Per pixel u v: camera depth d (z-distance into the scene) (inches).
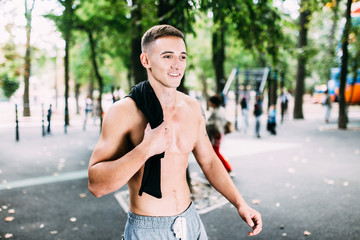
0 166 274.5
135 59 417.7
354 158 293.4
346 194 189.6
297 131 509.7
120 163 44.2
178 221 54.7
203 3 161.3
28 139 446.6
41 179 231.0
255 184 213.5
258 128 445.7
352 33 446.6
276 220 153.3
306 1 284.8
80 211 167.0
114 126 50.7
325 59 606.2
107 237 137.3
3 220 155.1
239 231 141.2
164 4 187.9
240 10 178.7
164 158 54.7
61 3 465.4
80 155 326.6
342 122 514.3
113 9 391.5
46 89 2054.6
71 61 868.6
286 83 1197.1
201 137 62.2
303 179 224.2
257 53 227.5
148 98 50.4
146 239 53.9
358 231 139.4
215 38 631.8
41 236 138.2
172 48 49.9
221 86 590.6
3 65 244.1
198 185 205.5
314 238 133.8
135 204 55.4
